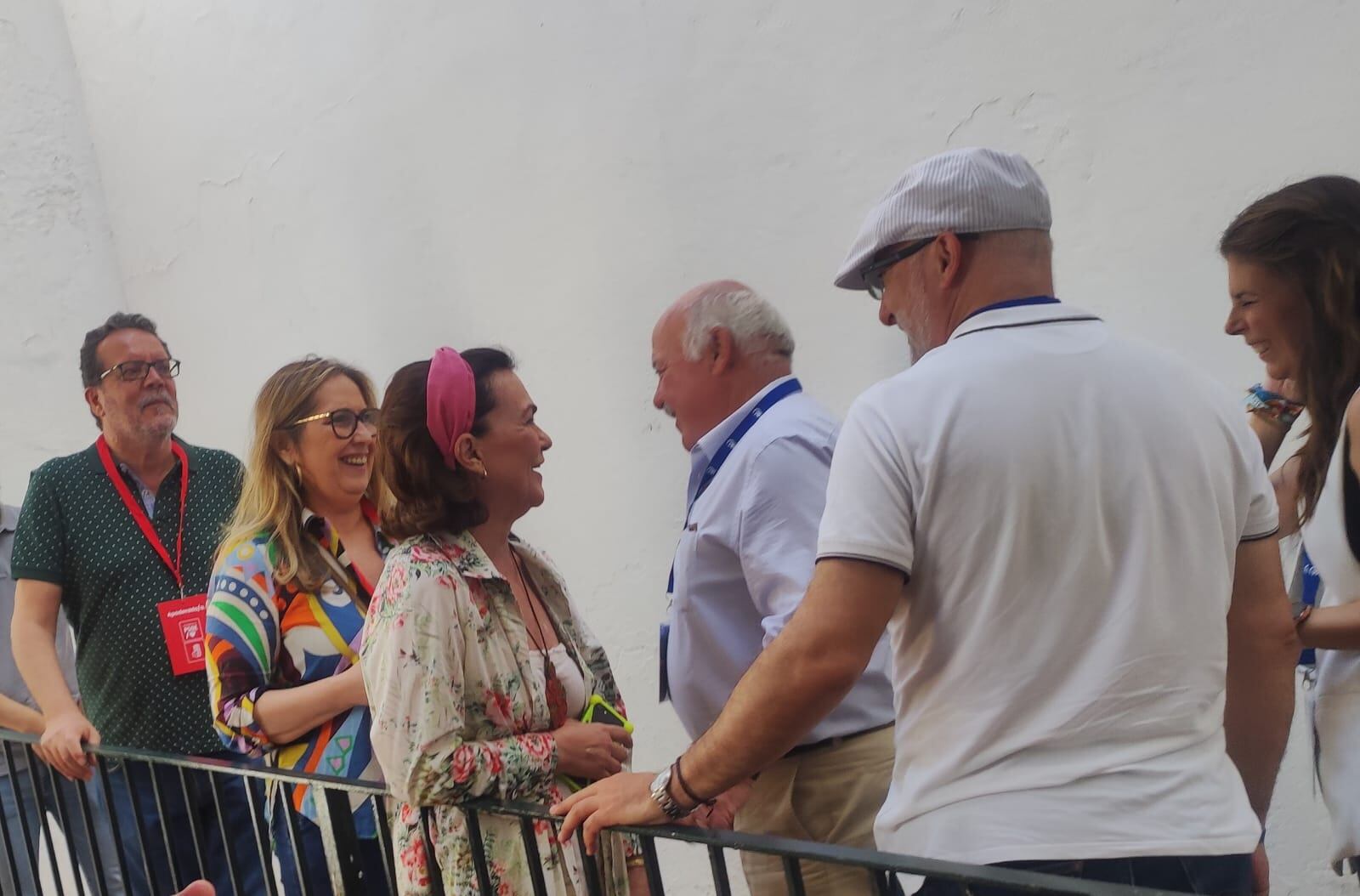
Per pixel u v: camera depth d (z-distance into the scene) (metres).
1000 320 1.43
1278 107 2.54
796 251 3.27
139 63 4.77
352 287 4.25
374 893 2.13
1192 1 2.63
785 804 2.17
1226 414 1.45
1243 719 1.55
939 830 1.39
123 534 2.89
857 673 1.36
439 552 1.75
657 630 3.65
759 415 2.20
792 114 3.24
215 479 3.05
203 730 2.87
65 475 2.93
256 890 2.79
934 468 1.35
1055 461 1.34
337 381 2.35
